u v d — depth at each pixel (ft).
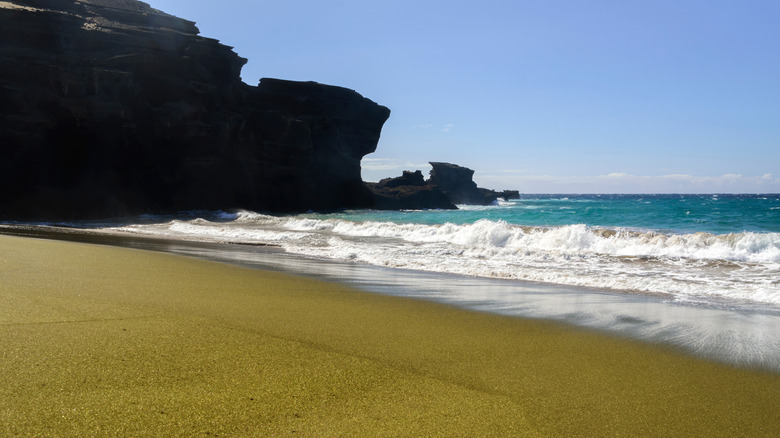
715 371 13.97
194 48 146.30
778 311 22.50
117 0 150.82
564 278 31.68
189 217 118.01
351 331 16.60
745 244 43.96
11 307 16.21
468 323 18.81
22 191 115.44
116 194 128.16
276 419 9.42
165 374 11.19
